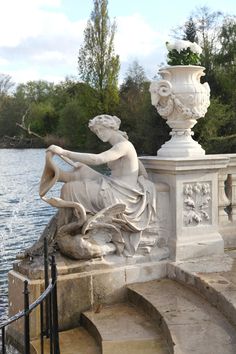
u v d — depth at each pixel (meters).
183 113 5.87
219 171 6.55
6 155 48.75
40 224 15.95
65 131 51.12
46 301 4.86
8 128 61.81
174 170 5.73
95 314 5.15
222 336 4.28
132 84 49.28
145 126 34.97
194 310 4.82
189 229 5.94
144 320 4.98
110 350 4.42
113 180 5.60
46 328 4.90
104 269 5.40
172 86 5.89
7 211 18.52
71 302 5.18
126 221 5.50
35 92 68.19
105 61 46.94
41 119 60.88
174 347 4.10
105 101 47.00
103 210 5.35
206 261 5.83
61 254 5.41
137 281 5.61
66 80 59.84
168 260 5.84
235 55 34.84
